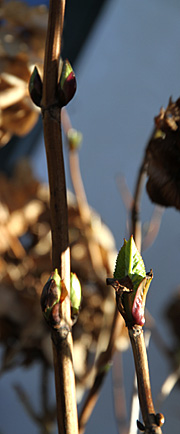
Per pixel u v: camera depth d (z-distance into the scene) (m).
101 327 0.63
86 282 0.64
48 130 0.34
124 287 0.32
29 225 0.67
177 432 0.96
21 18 0.52
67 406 0.33
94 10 1.22
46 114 0.34
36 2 0.92
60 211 0.34
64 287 0.33
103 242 0.66
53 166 0.34
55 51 0.35
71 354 0.33
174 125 0.39
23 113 0.53
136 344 0.32
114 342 0.46
